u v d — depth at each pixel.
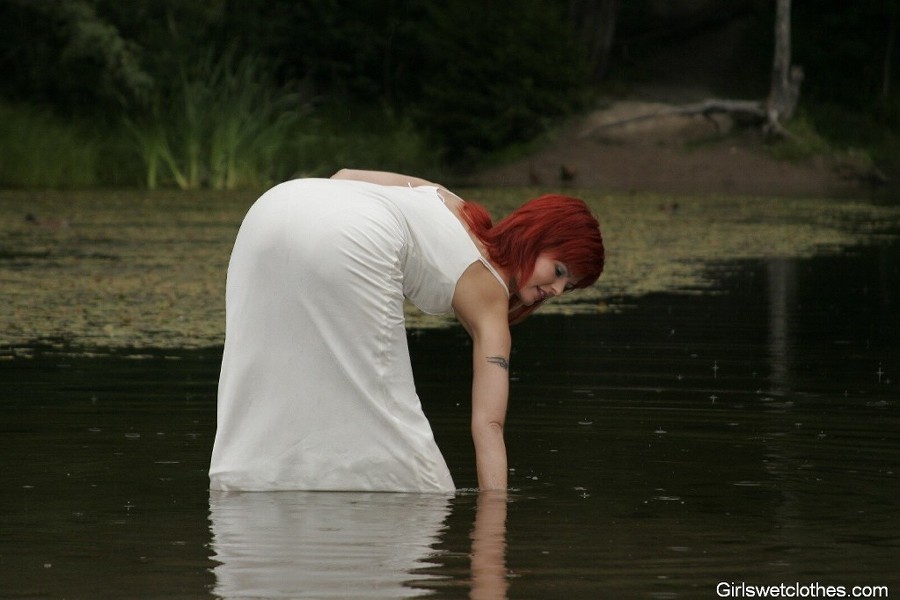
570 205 6.97
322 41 50.88
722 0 54.56
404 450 6.81
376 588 4.95
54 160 39.75
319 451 6.84
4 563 5.31
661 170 46.53
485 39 48.91
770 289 18.41
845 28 54.06
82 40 40.22
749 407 9.43
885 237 26.88
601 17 52.03
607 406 9.46
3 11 43.16
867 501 6.57
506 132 48.19
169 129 41.31
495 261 6.96
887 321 15.09
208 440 8.09
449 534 5.82
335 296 6.83
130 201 33.91
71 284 17.22
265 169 41.34
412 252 6.95
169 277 18.09
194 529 5.91
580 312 15.87
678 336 13.69
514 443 8.12
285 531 5.87
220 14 47.00
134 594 4.88
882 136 50.91
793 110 48.69
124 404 9.36
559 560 5.38
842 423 8.80
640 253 23.28
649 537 5.80
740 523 6.08
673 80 53.62
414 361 11.81
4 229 25.78
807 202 36.84
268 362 6.86
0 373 10.81
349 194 7.00
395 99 52.22
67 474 7.13
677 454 7.79
